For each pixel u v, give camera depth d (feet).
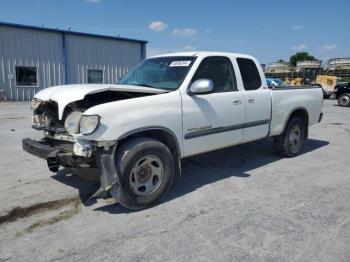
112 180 12.83
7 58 66.49
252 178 17.93
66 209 13.69
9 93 67.72
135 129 13.14
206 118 15.84
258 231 11.91
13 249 10.67
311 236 11.59
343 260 10.16
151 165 13.76
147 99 13.75
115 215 13.17
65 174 17.95
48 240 11.24
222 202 14.55
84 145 12.56
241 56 18.53
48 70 72.38
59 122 14.25
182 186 16.56
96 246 10.87
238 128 17.78
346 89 66.49
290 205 14.26
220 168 19.79
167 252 10.52
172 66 16.46
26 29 68.08
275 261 10.08
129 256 10.29
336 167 20.34
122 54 84.48
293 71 142.00
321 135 31.91
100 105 12.60
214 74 16.74
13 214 13.17
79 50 76.54
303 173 18.95
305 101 22.56
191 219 12.84
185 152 15.26
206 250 10.66
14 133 30.09
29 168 19.07
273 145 24.48
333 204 14.42
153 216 13.10
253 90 18.78
